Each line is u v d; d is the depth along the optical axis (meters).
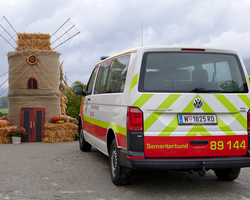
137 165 4.09
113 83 5.27
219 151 4.32
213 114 4.37
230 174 5.12
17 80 10.98
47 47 11.33
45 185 4.95
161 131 4.20
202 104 4.30
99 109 6.03
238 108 4.43
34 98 11.02
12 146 9.72
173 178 5.49
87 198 4.26
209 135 4.29
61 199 4.21
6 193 4.50
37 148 9.23
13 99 11.02
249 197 4.36
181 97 4.26
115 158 4.87
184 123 4.25
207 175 5.77
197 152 4.26
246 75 4.57
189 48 4.41
